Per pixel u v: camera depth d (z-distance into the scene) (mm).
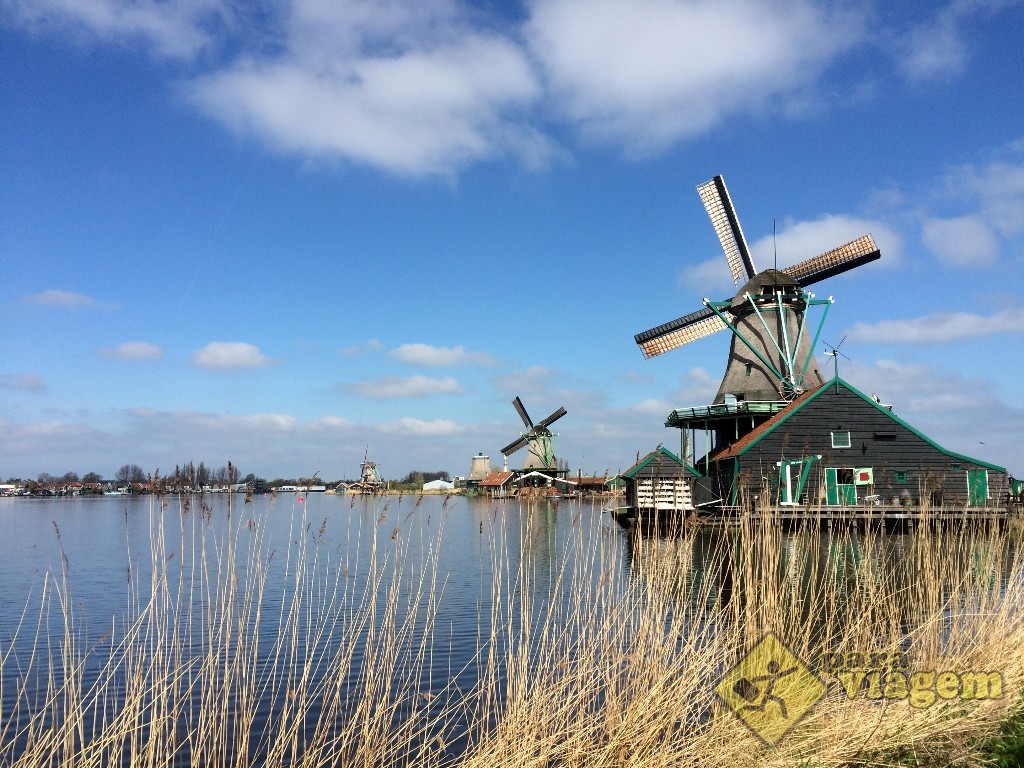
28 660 12336
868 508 11469
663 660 7746
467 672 11180
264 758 8164
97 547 29328
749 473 10461
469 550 28203
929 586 9539
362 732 7750
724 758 6727
